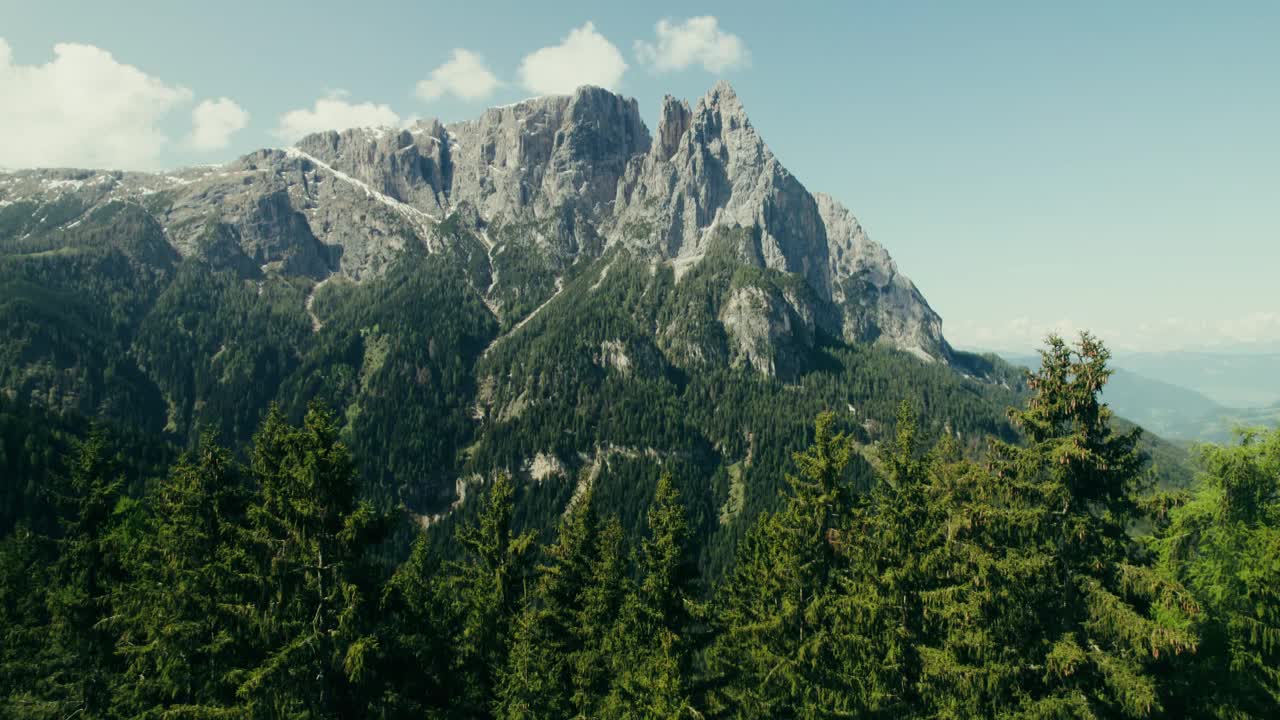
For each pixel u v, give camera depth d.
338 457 25.17
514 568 42.44
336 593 25.08
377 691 26.03
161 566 30.75
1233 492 30.47
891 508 30.88
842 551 31.73
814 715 30.75
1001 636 25.47
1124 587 23.58
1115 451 25.16
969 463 30.70
